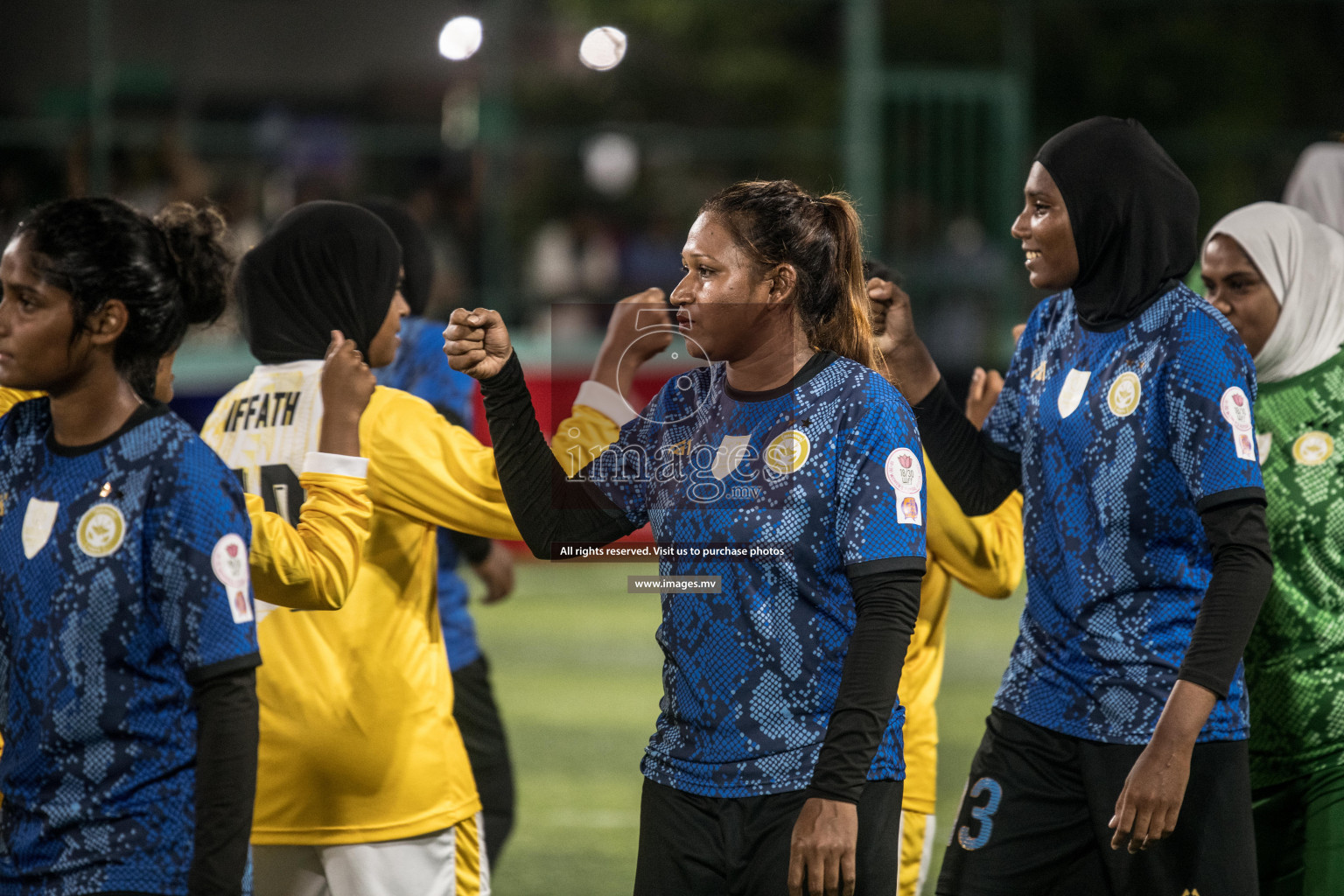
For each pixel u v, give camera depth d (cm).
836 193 819
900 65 5431
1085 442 862
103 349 670
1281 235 1012
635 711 2230
